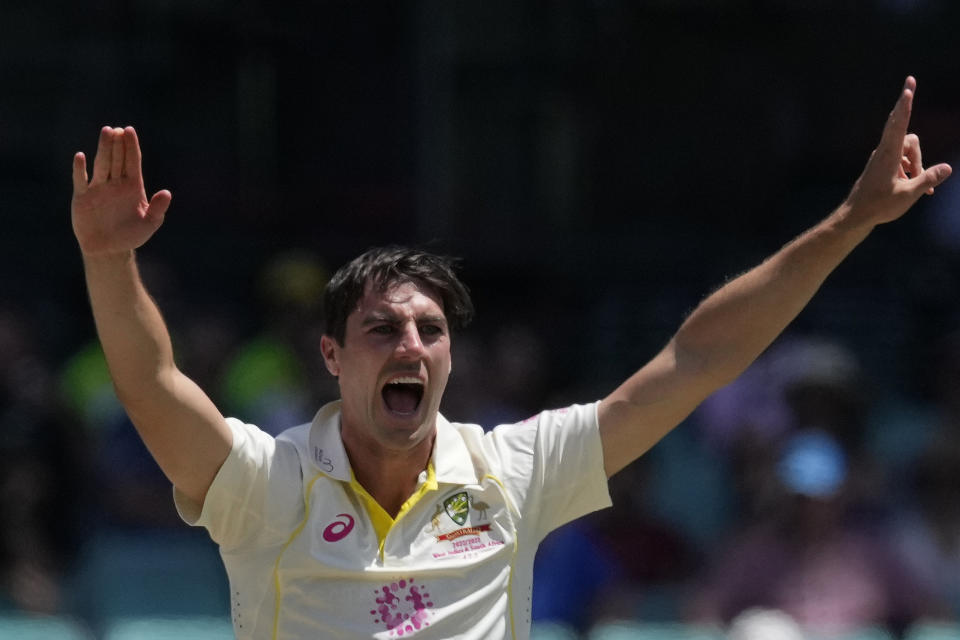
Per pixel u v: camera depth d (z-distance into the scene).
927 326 39.66
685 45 41.53
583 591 23.27
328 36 40.22
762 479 24.64
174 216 41.19
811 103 42.88
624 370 38.59
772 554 21.41
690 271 41.47
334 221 41.66
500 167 41.12
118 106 41.00
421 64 40.59
